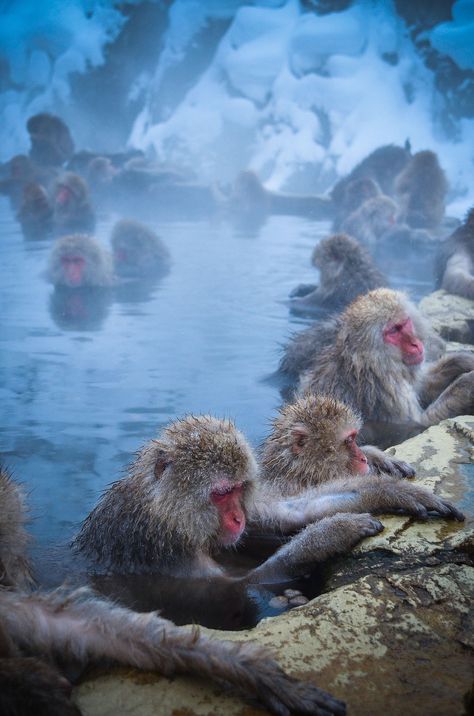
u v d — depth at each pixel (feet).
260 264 12.03
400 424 5.85
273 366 7.01
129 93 29.14
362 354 5.91
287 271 11.46
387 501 4.02
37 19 30.58
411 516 3.96
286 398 6.18
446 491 4.21
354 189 14.75
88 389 6.34
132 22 28.81
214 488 4.01
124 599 3.76
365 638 3.01
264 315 8.84
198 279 11.02
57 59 29.84
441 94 22.66
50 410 5.85
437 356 6.81
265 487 4.72
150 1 28.66
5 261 12.05
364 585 3.33
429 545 3.64
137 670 2.87
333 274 9.11
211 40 27.76
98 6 29.73
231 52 26.13
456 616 3.14
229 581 3.92
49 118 20.31
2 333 8.05
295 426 4.82
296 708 2.62
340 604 3.20
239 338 7.88
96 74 28.99
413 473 4.43
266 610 3.63
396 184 14.32
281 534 4.35
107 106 29.19
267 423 5.66
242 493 4.18
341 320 6.39
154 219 17.04
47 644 2.98
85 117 29.19
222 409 5.94
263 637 3.03
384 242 13.07
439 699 2.70
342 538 3.76
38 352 7.34
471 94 22.11
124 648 2.88
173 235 14.82
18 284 10.59
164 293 10.11
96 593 3.68
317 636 3.03
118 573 4.01
